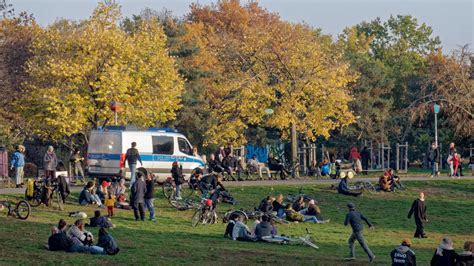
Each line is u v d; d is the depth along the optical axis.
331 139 127.12
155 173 70.94
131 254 42.22
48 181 60.78
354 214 44.69
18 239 44.94
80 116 90.50
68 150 112.19
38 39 95.31
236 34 143.25
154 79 94.69
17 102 93.44
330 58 98.56
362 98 126.38
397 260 37.84
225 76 103.94
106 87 90.50
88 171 69.62
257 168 83.69
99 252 41.81
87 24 99.88
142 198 57.84
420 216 58.34
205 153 114.62
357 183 75.81
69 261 38.88
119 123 93.06
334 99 94.75
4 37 110.31
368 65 133.50
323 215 66.00
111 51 93.25
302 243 51.22
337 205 70.38
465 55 103.94
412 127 124.56
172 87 96.50
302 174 92.31
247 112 95.62
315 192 74.25
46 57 93.94
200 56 123.12
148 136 70.69
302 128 95.62
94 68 92.56
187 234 53.09
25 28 111.56
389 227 63.06
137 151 67.06
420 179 81.44
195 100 113.88
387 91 132.38
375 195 74.81
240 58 99.19
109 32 93.81
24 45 109.00
